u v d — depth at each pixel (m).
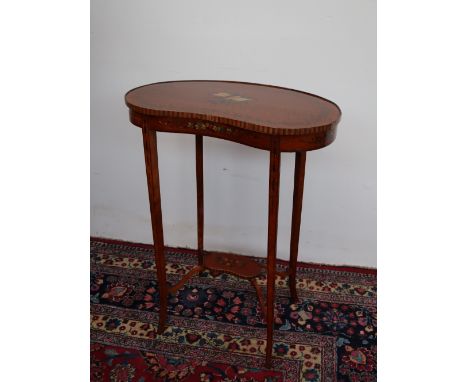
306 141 1.40
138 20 2.16
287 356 1.81
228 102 1.66
